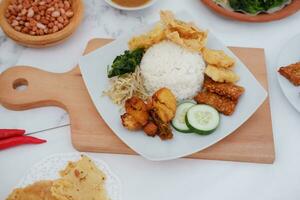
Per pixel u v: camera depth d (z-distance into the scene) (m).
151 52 0.59
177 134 0.54
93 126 0.55
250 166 0.54
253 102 0.56
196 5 0.69
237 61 0.59
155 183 0.52
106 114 0.55
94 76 0.59
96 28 0.67
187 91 0.57
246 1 0.66
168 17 0.59
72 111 0.57
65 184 0.50
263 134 0.55
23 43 0.61
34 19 0.61
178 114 0.55
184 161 0.54
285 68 0.59
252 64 0.61
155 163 0.54
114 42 0.61
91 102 0.57
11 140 0.54
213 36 0.62
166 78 0.57
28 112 0.58
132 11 0.69
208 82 0.58
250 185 0.53
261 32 0.67
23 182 0.51
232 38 0.66
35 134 0.56
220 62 0.57
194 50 0.59
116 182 0.52
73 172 0.51
